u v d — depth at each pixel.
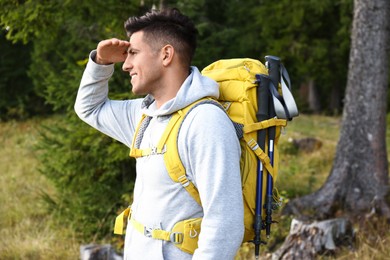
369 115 6.16
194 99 1.92
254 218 2.05
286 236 5.73
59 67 14.38
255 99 2.07
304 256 5.25
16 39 6.42
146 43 2.03
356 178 6.19
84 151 6.58
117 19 6.08
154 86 2.06
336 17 18.09
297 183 8.16
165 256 1.95
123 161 6.56
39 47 14.08
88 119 2.41
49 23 6.34
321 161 9.96
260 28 18.92
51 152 6.75
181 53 2.04
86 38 7.57
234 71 2.12
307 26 18.09
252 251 5.53
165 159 1.92
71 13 6.27
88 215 6.61
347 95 6.33
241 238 1.82
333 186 6.29
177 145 1.90
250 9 18.36
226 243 1.78
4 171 10.32
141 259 1.99
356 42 6.21
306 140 10.91
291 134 12.30
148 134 2.02
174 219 1.94
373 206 5.98
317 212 6.18
